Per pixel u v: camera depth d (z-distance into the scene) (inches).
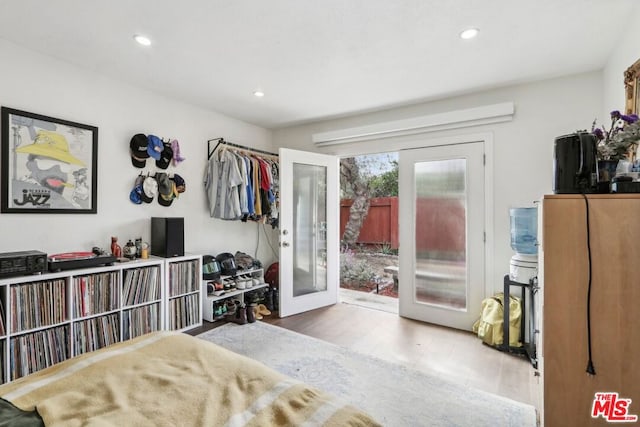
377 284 189.6
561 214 48.8
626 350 46.1
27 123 87.2
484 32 77.2
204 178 136.5
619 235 46.4
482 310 111.8
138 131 113.0
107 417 33.5
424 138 127.0
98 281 91.0
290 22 73.7
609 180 50.9
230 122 147.5
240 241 153.8
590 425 47.9
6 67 83.7
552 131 103.3
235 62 94.1
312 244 149.9
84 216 99.7
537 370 86.6
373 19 72.2
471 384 80.7
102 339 92.4
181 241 113.8
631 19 70.5
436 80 105.6
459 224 120.5
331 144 151.6
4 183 83.6
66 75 94.8
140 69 99.5
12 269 75.7
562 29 75.7
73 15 71.6
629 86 68.6
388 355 97.0
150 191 115.0
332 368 87.9
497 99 111.9
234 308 131.0
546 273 49.6
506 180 111.0
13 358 75.9
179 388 39.3
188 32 78.4
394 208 221.0
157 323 106.3
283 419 34.2
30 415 33.1
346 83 108.8
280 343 104.5
